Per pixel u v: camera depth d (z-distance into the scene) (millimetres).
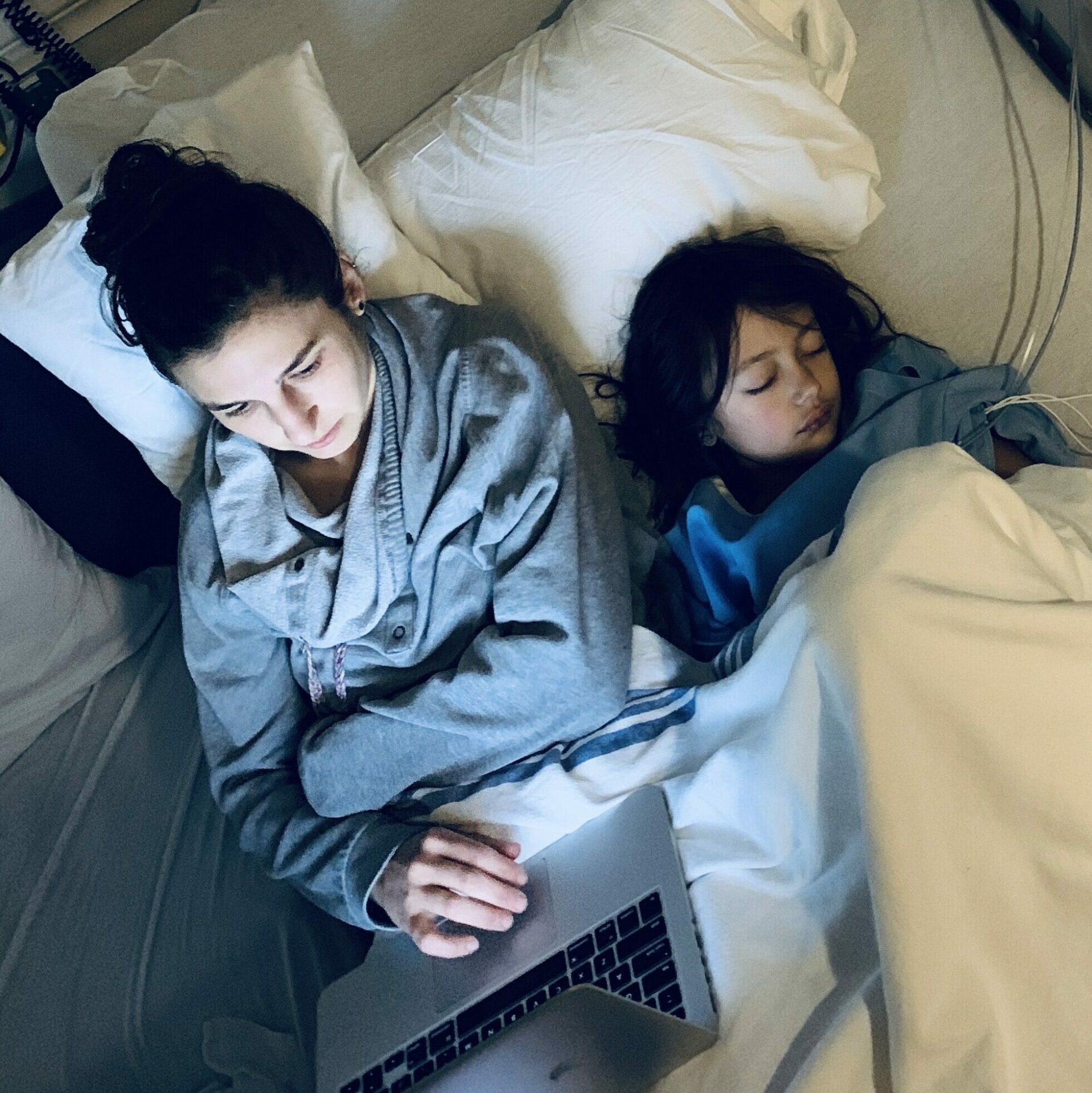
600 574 1023
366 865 1000
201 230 858
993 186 1239
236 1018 1046
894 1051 673
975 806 735
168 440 1188
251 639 1104
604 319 1223
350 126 1343
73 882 1188
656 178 1152
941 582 817
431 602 1074
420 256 1205
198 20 1335
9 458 1368
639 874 921
